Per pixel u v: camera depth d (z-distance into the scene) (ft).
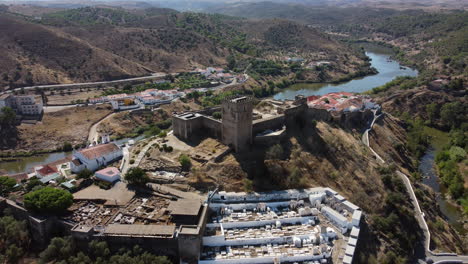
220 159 356.18
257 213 305.73
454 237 354.33
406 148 568.82
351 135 492.95
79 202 307.17
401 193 384.27
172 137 419.95
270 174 346.33
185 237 252.83
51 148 545.03
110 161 388.98
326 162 386.93
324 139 423.23
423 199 394.11
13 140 558.15
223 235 273.13
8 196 329.11
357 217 294.46
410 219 346.13
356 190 362.53
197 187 328.70
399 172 444.55
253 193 325.83
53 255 256.52
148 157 377.71
